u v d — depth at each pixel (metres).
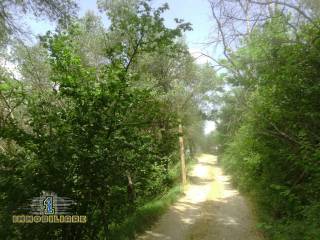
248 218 11.89
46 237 5.74
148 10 6.60
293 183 8.34
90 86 6.11
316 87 6.94
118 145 6.12
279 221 8.13
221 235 9.84
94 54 13.49
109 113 6.10
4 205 5.43
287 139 7.99
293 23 7.90
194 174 29.20
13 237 5.41
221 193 18.70
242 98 8.86
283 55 7.65
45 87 10.23
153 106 6.70
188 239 9.46
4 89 6.51
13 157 5.89
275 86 7.91
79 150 5.77
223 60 8.73
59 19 8.84
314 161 6.54
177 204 15.20
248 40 8.23
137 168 6.62
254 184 12.97
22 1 8.38
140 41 6.68
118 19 6.97
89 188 5.95
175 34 6.64
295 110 7.65
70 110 6.16
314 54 7.16
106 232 6.37
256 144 9.45
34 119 6.04
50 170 5.65
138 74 6.70
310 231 5.82
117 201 6.29
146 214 11.45
